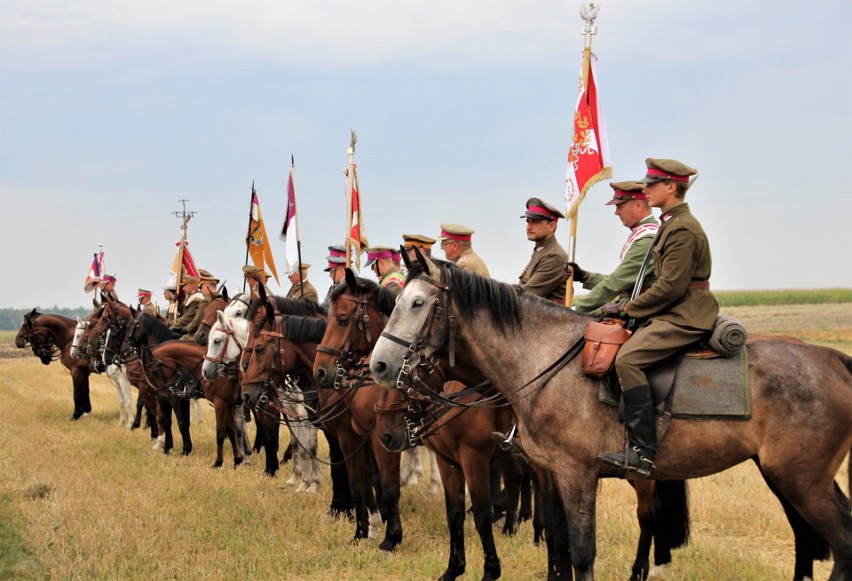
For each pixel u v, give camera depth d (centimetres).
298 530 977
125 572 821
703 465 591
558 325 636
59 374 3441
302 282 1353
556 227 812
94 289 2342
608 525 954
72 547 892
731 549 850
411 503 1091
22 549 905
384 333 631
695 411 579
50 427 1900
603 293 681
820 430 557
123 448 1614
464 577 784
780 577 752
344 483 1048
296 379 1099
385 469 883
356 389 884
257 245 1510
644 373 592
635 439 580
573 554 601
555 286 796
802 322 5578
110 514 1015
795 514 650
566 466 609
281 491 1216
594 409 603
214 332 1362
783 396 564
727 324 579
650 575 762
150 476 1288
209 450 1619
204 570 817
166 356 1532
